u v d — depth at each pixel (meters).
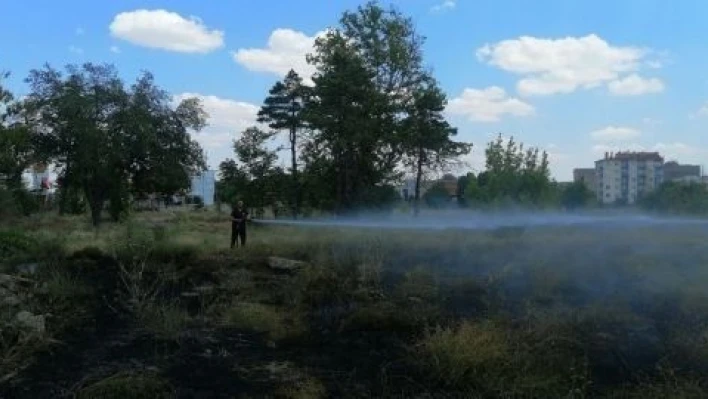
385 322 9.92
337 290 12.32
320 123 38.69
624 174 114.06
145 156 37.47
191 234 24.23
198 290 13.21
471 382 7.44
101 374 7.93
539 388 7.01
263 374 8.00
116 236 20.47
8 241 17.11
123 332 9.88
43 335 9.27
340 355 8.72
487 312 10.07
